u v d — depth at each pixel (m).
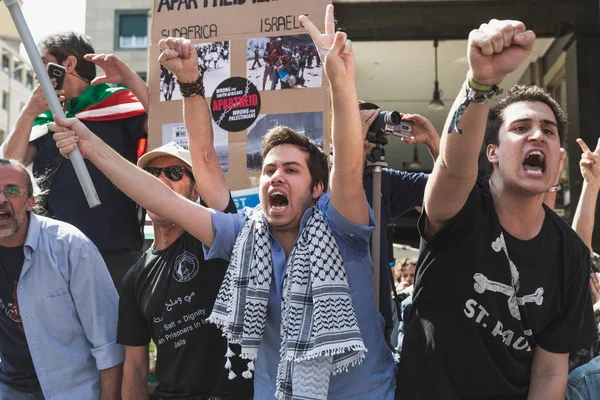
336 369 2.28
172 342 2.73
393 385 2.39
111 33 10.70
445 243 2.32
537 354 2.39
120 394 2.98
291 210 2.42
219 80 3.25
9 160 2.98
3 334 3.04
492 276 2.26
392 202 3.36
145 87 3.63
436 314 2.32
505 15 7.38
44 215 3.58
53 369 2.94
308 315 2.25
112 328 3.00
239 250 2.43
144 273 2.84
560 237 2.34
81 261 2.97
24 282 2.93
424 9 7.34
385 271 2.94
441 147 2.12
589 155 3.36
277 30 3.19
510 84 9.19
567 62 7.61
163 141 3.31
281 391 2.25
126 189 2.46
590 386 2.59
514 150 2.28
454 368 2.29
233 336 2.33
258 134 3.17
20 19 2.47
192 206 2.53
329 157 3.07
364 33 7.93
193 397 2.71
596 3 7.19
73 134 2.44
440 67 8.98
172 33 3.33
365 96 10.09
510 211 2.32
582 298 2.35
